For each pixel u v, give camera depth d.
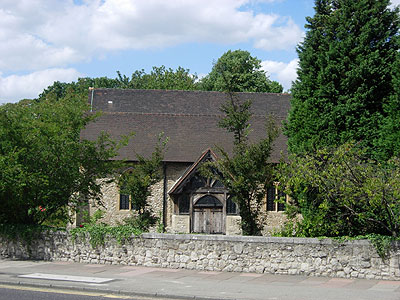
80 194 21.39
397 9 23.84
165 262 17.41
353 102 22.84
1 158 18.22
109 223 30.08
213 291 13.29
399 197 14.72
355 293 13.10
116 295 13.11
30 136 19.52
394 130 20.22
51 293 13.20
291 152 24.09
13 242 19.61
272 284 14.45
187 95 41.03
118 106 39.81
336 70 23.45
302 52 25.75
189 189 28.86
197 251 17.06
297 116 24.59
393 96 20.92
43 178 19.14
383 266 15.41
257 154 19.12
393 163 16.61
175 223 28.89
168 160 30.30
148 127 33.56
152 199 30.12
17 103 21.16
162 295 12.92
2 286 14.23
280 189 18.28
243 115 20.72
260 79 56.72
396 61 21.94
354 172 16.19
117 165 21.73
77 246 18.64
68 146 19.81
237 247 16.66
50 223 22.77
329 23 24.52
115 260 18.06
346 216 17.02
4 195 19.34
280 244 16.28
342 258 15.76
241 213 19.58
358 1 24.17
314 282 14.84
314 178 16.61
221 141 32.62
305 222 17.86
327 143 22.80
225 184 19.89
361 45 23.14
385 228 16.62
